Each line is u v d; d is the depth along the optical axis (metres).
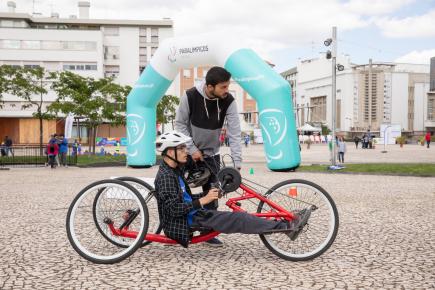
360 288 3.61
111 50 62.03
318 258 4.51
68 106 27.00
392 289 3.59
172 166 4.34
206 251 4.81
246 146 52.06
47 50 55.78
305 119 107.12
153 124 17.42
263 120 13.77
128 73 62.47
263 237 4.48
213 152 5.19
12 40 55.22
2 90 27.67
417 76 92.44
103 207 4.75
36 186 11.92
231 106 5.13
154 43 63.28
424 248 4.93
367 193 9.91
